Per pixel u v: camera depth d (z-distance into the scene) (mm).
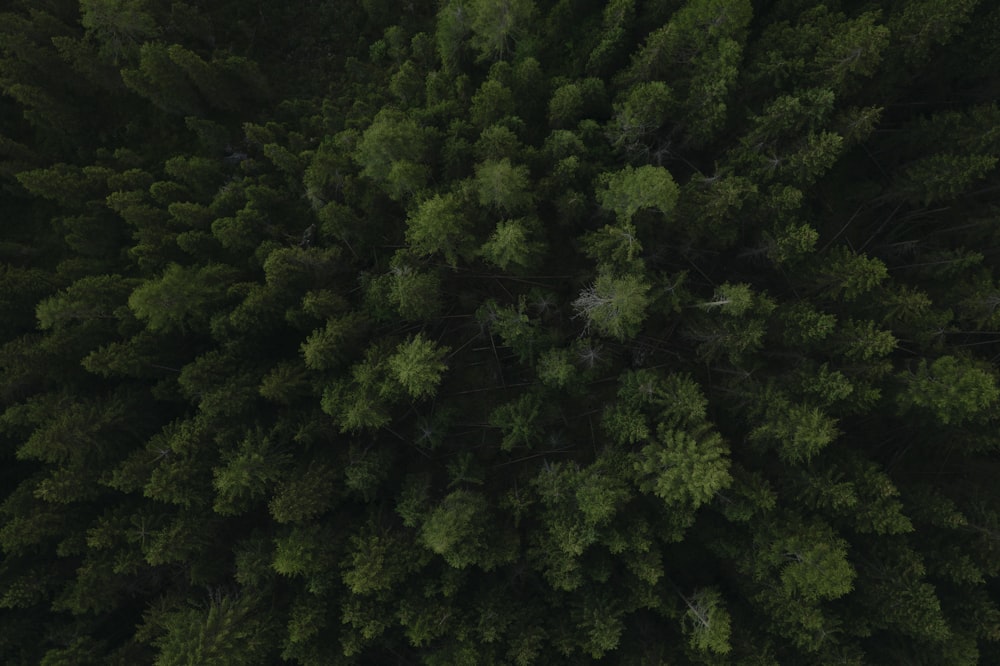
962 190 32500
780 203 32031
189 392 33594
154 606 33062
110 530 32062
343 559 33000
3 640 32031
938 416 30688
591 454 38906
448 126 38406
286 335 38406
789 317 32781
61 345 34219
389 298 34781
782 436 31344
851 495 30719
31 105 42969
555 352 35500
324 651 32219
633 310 31359
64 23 45125
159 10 44062
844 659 31562
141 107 46562
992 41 32062
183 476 31625
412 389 32219
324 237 38969
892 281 33625
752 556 33406
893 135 36750
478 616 33781
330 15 48781
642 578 32719
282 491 31938
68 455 33312
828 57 31016
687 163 36281
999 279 34438
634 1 36844
